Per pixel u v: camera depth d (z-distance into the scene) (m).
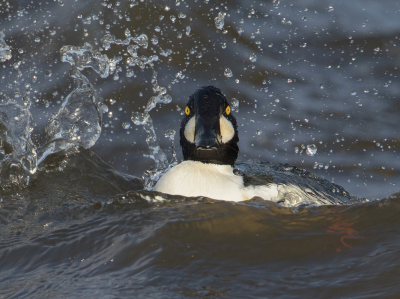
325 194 9.24
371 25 19.45
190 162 8.49
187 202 7.61
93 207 8.03
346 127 14.75
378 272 5.36
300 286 5.19
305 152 13.72
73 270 5.84
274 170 9.98
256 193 7.95
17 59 15.78
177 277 5.43
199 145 7.65
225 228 6.55
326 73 17.17
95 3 18.11
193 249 6.03
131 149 13.57
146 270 5.60
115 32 16.91
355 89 16.44
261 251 5.97
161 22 17.73
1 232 7.32
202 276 5.44
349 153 13.75
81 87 11.48
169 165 10.80
